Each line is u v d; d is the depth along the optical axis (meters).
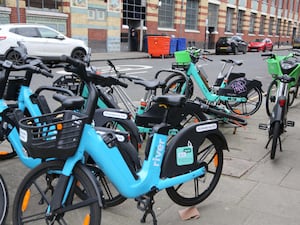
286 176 4.06
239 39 27.67
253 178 3.99
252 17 40.38
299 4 54.62
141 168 2.87
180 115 4.28
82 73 2.48
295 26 54.47
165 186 2.91
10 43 12.90
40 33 13.90
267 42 33.31
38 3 17.92
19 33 13.30
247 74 14.16
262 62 19.92
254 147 5.01
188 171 3.10
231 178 3.96
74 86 4.44
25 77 3.58
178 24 27.75
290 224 3.08
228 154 4.70
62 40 14.42
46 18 18.19
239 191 3.67
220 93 6.26
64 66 2.81
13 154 4.44
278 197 3.56
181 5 27.58
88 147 2.45
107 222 3.06
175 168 2.98
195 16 30.05
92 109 2.45
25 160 3.29
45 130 2.34
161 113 4.30
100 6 21.06
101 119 3.65
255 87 6.54
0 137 3.39
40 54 13.74
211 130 3.25
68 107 2.50
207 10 30.95
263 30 43.81
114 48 22.59
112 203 3.21
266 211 3.29
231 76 6.61
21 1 16.89
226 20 35.31
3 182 2.81
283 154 4.75
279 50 37.00
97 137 2.50
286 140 5.33
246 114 6.70
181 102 2.87
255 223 3.09
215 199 3.50
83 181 2.42
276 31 47.94
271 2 44.41
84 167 2.45
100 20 21.34
